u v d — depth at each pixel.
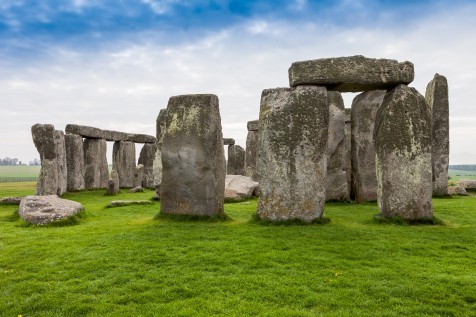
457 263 7.52
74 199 19.36
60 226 11.23
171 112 12.06
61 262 7.71
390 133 10.83
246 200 17.59
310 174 10.64
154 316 5.49
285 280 6.64
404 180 10.76
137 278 6.82
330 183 16.42
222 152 11.99
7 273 7.20
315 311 5.63
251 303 5.85
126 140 28.28
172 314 5.54
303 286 6.42
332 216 12.45
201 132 11.63
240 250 8.23
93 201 18.55
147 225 10.91
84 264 7.52
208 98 11.67
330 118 16.64
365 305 5.78
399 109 10.84
